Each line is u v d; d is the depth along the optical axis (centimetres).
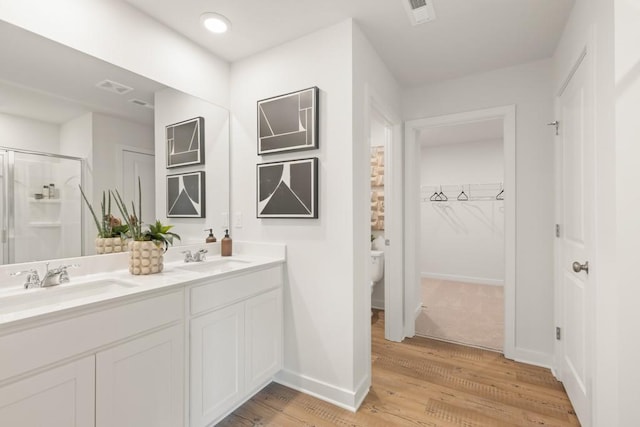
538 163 228
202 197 213
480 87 249
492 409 178
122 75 167
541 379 209
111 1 161
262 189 211
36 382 96
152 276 153
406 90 279
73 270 149
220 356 160
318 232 191
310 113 189
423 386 202
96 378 111
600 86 132
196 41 204
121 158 169
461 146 498
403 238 281
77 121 152
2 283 129
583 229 159
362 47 193
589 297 150
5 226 130
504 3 167
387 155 284
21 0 130
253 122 219
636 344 115
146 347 127
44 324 98
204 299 152
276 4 167
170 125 193
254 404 183
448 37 199
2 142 130
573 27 169
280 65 207
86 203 156
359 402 183
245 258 207
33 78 137
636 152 114
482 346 262
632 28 114
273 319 196
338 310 184
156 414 131
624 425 117
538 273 228
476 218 487
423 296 408
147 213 182
